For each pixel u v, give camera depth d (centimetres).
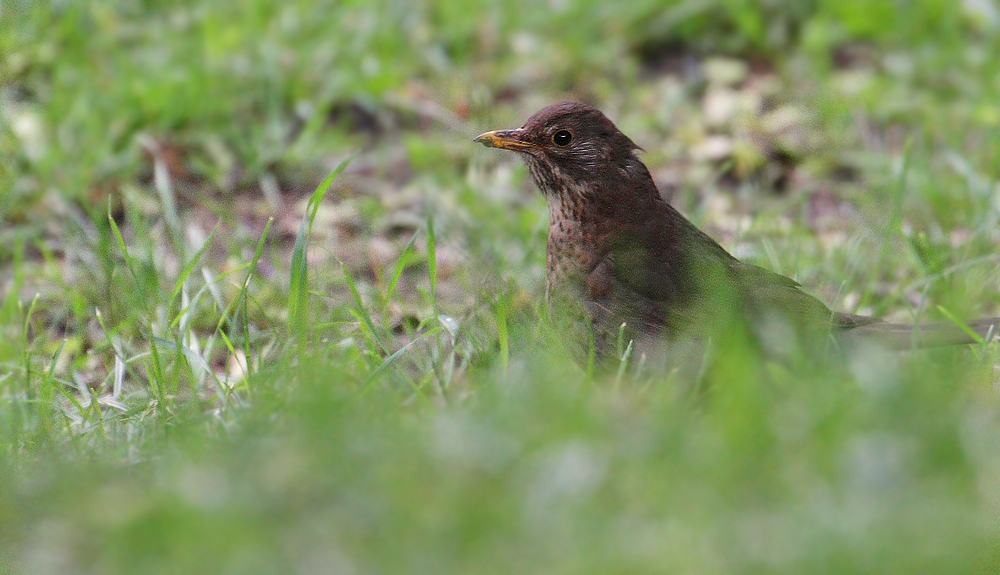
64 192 1393
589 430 786
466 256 1293
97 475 809
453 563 680
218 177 1449
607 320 1034
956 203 1365
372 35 1606
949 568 657
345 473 755
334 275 1316
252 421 877
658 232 1050
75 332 1229
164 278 1273
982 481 734
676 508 711
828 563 657
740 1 1670
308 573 682
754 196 1470
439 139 1527
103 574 701
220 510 719
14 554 731
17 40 1559
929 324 1000
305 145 1488
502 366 984
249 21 1608
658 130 1563
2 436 954
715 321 977
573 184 1046
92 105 1481
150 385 1052
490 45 1656
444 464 764
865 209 1407
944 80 1599
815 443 768
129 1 1638
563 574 662
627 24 1672
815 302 1024
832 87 1572
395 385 1017
